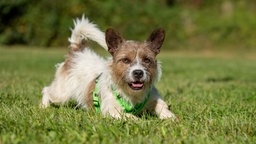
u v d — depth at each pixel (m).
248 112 6.80
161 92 9.79
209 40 33.62
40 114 6.09
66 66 7.48
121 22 33.12
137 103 6.40
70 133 5.01
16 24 32.22
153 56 6.33
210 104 7.67
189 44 33.38
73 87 7.14
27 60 21.88
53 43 32.25
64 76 7.39
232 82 13.63
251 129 5.44
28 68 18.05
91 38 7.61
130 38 32.84
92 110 6.61
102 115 6.15
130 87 6.20
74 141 4.73
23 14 32.50
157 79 6.45
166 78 14.46
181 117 6.26
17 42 32.16
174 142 4.77
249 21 34.91
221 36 33.72
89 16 32.75
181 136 5.00
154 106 6.54
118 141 4.81
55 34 32.34
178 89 10.71
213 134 5.20
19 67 18.31
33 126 5.30
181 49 33.03
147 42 6.46
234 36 33.72
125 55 6.18
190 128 5.48
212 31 34.03
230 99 8.48
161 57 26.72
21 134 5.02
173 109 7.22
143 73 6.03
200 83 12.78
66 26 32.44
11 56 24.06
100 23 32.50
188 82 13.05
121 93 6.30
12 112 6.19
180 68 19.53
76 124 5.43
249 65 22.53
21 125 5.36
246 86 11.62
